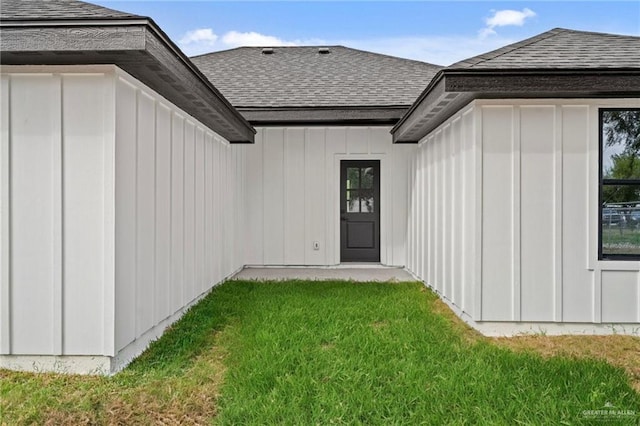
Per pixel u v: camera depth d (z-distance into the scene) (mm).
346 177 9172
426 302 5691
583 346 4020
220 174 6930
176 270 4895
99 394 2943
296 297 5887
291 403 2795
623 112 4391
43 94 3377
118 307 3461
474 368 3324
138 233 3848
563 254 4391
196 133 5602
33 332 3404
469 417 2643
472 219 4496
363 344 3896
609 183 4395
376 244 9203
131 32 3025
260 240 9008
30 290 3400
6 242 3393
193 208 5508
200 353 3855
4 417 2646
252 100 8469
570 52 4574
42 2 3609
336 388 3023
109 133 3375
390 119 8234
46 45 3039
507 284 4418
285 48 12055
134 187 3760
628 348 3965
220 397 2936
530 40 5234
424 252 7129
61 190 3385
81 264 3398
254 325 4527
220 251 6961
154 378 3260
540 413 2660
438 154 6145
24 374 3311
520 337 4309
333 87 9180
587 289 4387
